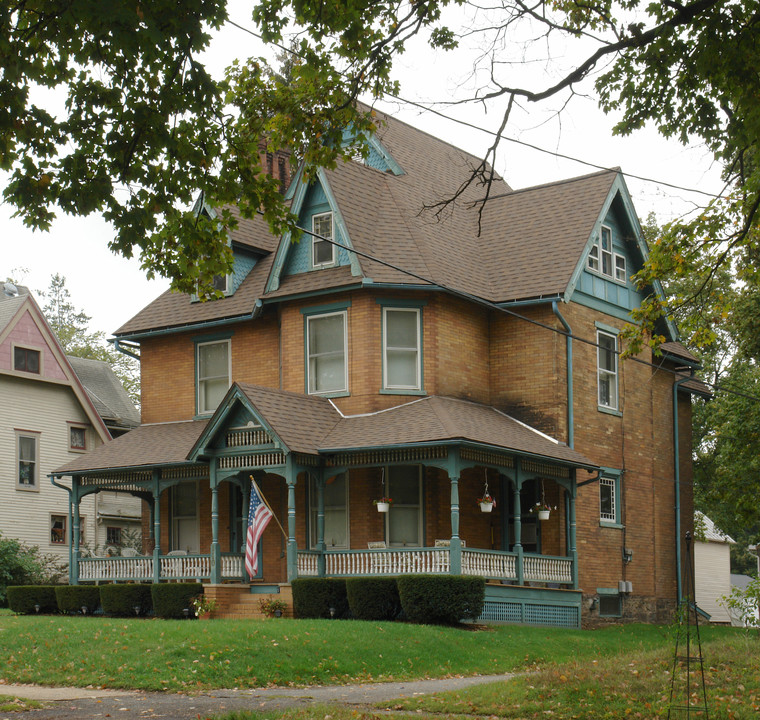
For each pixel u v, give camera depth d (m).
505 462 26.52
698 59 15.14
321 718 13.48
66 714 14.27
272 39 15.48
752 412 32.47
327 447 26.55
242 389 26.59
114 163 13.93
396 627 21.94
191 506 32.28
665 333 34.06
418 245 29.31
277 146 17.08
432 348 28.48
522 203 32.97
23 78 13.03
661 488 33.75
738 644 19.81
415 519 27.89
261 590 27.06
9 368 40.78
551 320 29.36
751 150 18.56
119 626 21.83
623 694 15.19
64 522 42.69
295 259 30.08
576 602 28.25
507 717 14.26
